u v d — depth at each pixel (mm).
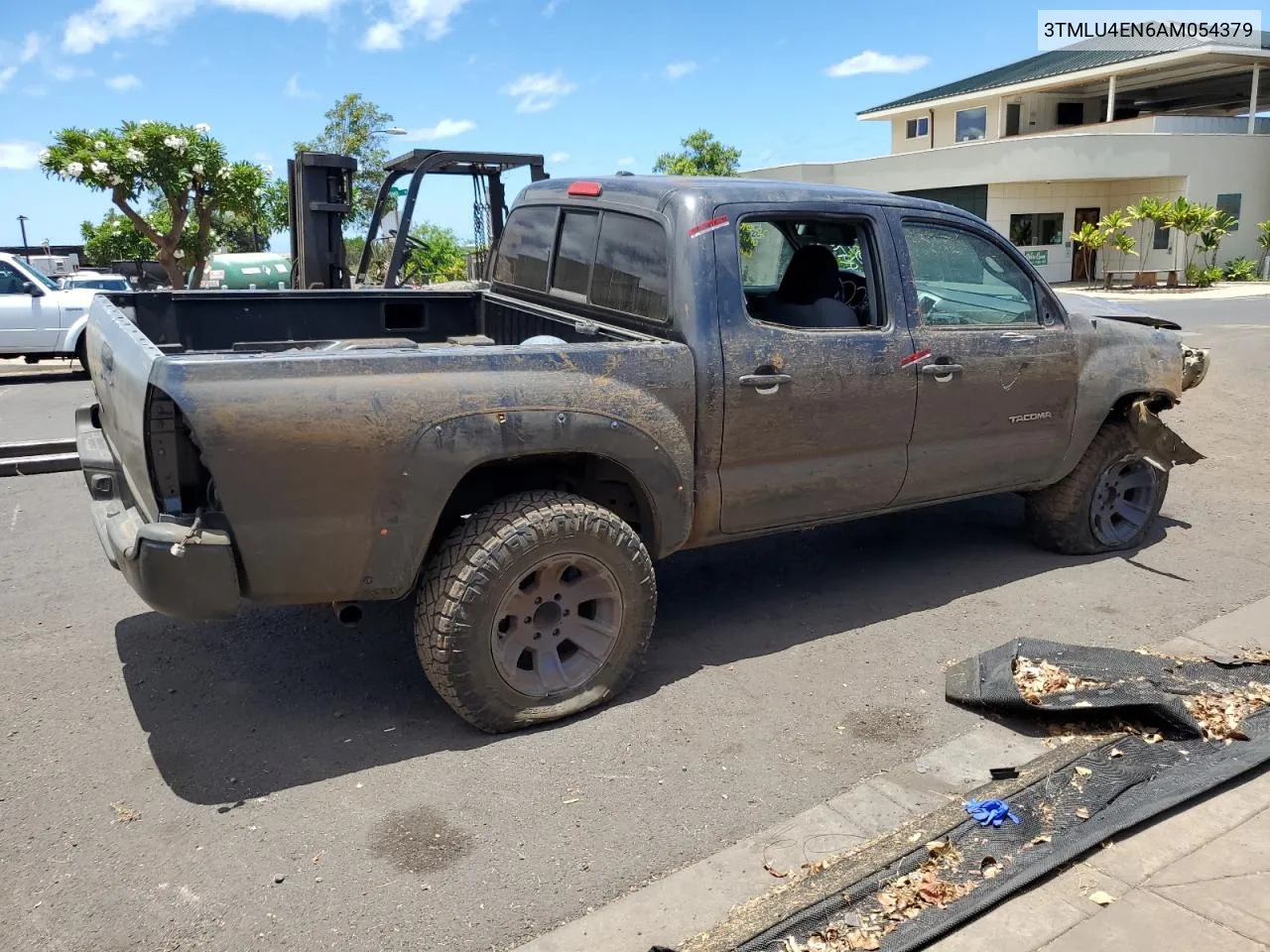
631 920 2697
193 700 3943
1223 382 10898
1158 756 3457
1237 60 33312
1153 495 5762
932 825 3047
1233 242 34562
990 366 4766
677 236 3965
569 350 3615
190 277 24359
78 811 3188
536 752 3564
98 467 3895
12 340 13203
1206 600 4988
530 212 5184
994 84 38406
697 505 4059
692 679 4148
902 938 2568
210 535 3127
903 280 4484
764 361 4039
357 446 3225
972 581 5293
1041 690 3777
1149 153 32281
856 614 4863
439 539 3773
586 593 3758
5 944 2605
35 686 4051
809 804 3264
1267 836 3004
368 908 2756
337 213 10055
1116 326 5375
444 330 5660
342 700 3945
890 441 4527
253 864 2938
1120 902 2719
